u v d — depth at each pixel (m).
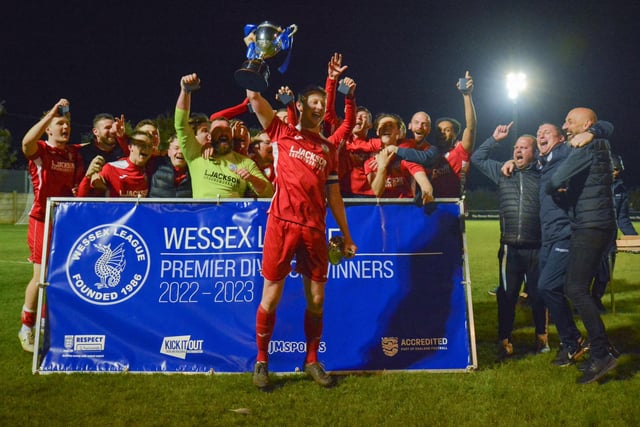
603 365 3.59
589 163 3.73
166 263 4.07
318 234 3.56
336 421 2.98
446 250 4.12
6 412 3.08
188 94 4.12
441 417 3.03
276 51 3.64
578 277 3.74
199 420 2.99
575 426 2.91
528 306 6.62
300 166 3.53
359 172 4.99
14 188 28.56
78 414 3.06
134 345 3.97
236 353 3.96
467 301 4.04
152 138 4.73
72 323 3.99
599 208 3.74
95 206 4.12
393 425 2.92
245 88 3.49
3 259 11.07
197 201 4.12
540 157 4.43
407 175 4.91
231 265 4.06
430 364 3.97
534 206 4.40
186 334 3.99
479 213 40.81
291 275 4.06
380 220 4.14
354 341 3.99
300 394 3.43
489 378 3.74
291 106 3.96
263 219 4.10
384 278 4.08
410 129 5.17
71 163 4.83
